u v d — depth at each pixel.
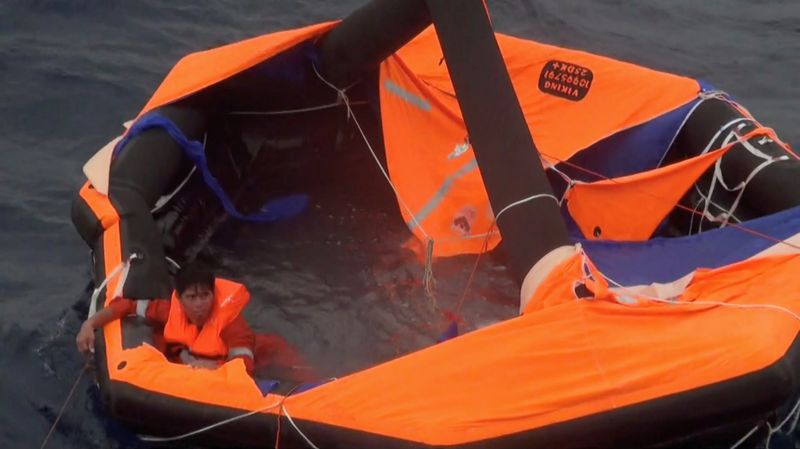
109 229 8.40
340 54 9.20
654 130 9.16
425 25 8.88
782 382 7.45
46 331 8.47
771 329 7.56
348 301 8.76
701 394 7.45
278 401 7.55
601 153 9.30
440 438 7.40
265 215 9.27
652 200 8.84
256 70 9.34
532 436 7.43
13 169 9.47
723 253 8.25
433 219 9.13
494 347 7.54
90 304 8.53
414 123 9.34
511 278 8.89
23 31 10.39
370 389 7.52
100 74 10.13
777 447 7.86
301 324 8.62
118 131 9.79
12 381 8.22
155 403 7.63
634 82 9.25
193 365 8.06
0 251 8.95
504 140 8.23
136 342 7.91
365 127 9.73
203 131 9.13
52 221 9.14
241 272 8.91
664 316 7.63
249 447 7.63
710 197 8.89
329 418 7.50
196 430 7.63
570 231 9.05
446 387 7.49
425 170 9.25
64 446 7.93
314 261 8.99
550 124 9.30
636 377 7.45
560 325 7.57
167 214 8.88
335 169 9.61
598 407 7.44
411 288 8.84
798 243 8.03
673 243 8.45
